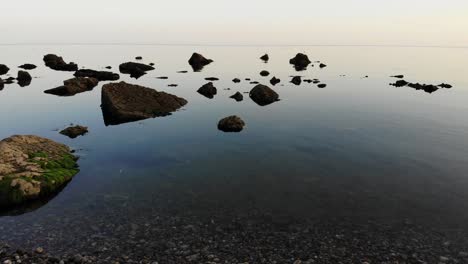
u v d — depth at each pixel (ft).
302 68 409.28
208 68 405.59
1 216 71.61
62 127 146.41
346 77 320.29
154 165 102.32
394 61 531.50
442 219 69.67
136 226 67.36
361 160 105.09
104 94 173.58
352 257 56.90
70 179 91.09
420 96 220.02
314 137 130.82
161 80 295.69
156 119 159.84
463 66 442.09
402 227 66.69
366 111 176.04
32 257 56.29
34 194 78.74
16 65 422.41
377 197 80.12
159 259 56.34
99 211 73.82
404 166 99.66
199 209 74.69
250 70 382.42
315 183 88.69
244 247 59.98
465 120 155.22
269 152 113.80
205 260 56.13
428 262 55.47
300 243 61.21
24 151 94.27
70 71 370.53
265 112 174.70
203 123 152.66
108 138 129.70
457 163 101.35
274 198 80.07
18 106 188.65
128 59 554.46
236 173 95.86
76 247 59.77
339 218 70.49
